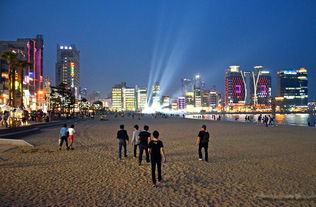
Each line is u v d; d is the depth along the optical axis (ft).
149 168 38.60
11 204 23.53
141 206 23.17
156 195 26.18
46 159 45.93
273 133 103.65
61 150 56.75
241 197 25.66
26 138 81.15
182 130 122.83
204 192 27.25
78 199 24.94
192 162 43.39
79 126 151.12
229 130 121.39
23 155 49.98
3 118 110.22
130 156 48.93
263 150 57.26
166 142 72.95
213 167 39.47
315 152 54.49
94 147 62.08
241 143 70.44
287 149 58.80
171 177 33.32
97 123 192.13
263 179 32.50
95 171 36.68
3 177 33.22
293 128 134.10
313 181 31.60
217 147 62.34
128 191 27.50
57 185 29.68
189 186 29.40
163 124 183.73
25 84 291.79
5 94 221.46
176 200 24.73
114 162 43.14
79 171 36.68
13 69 164.45
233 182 31.09
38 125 121.70
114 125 164.25
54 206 23.09
